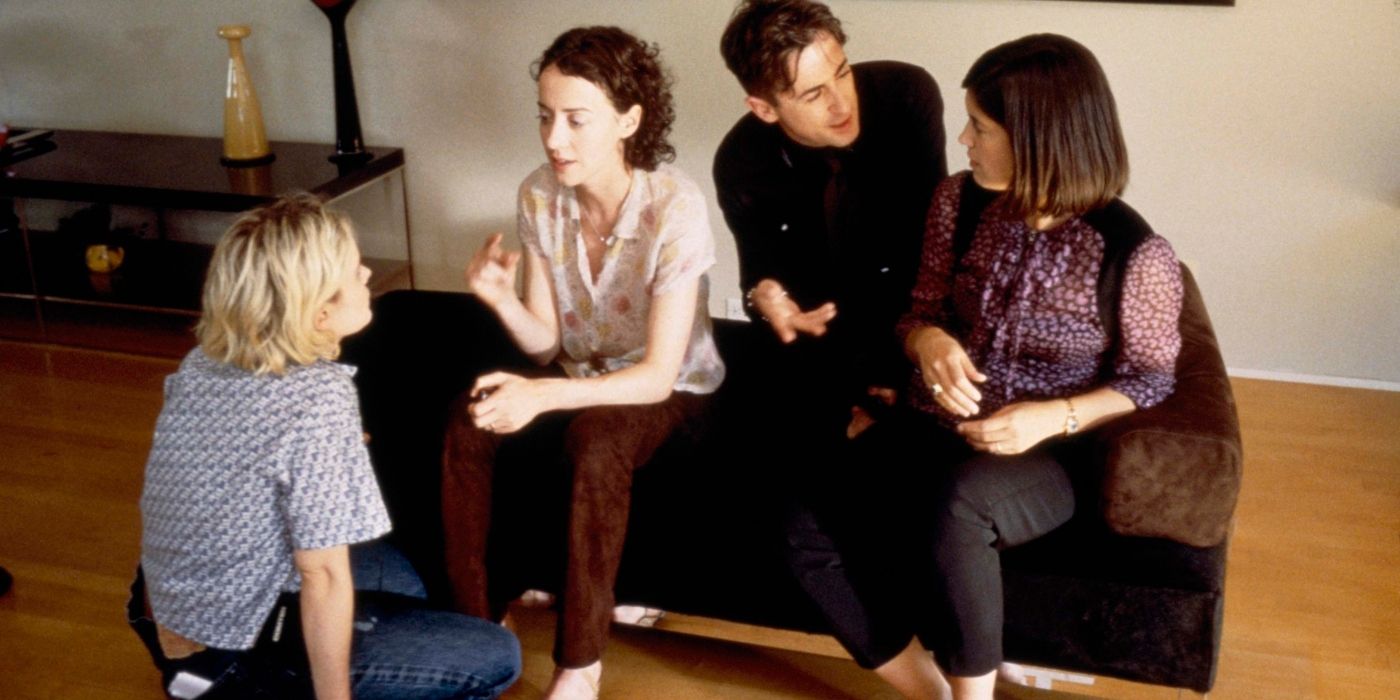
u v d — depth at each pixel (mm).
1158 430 1931
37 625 2490
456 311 2555
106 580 2633
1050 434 1965
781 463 2199
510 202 3865
